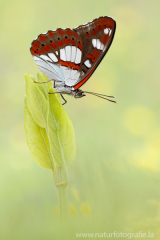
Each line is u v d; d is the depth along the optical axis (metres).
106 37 0.38
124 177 0.36
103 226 0.28
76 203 0.34
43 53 0.39
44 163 0.35
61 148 0.35
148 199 0.34
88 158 0.37
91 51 0.38
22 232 0.26
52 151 0.35
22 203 0.35
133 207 0.34
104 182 0.36
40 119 0.35
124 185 0.35
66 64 0.39
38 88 0.35
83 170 0.36
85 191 0.35
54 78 0.39
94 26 0.38
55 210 0.34
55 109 0.35
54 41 0.39
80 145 0.40
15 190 0.37
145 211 0.32
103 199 0.34
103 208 0.34
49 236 0.26
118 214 0.31
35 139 0.35
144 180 0.36
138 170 0.37
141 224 0.30
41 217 0.33
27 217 0.33
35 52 0.38
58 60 0.39
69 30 0.38
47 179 0.38
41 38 0.38
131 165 0.37
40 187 0.37
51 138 0.35
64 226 0.27
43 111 0.35
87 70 0.39
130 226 0.29
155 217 0.30
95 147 0.40
